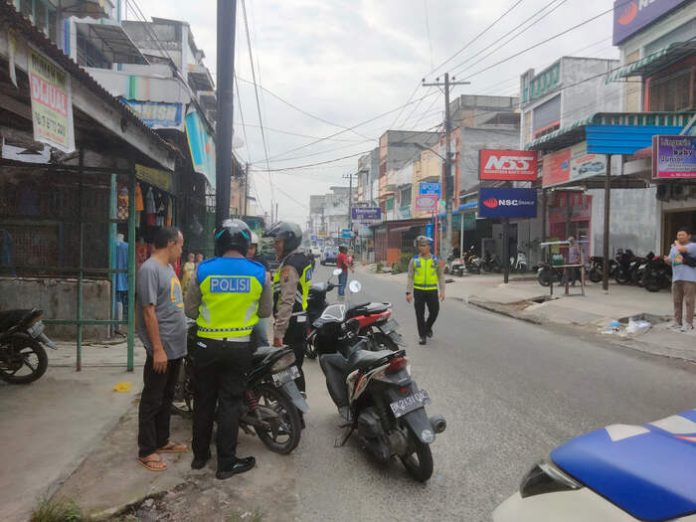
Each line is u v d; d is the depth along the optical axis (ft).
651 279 51.21
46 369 21.09
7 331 20.06
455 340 31.78
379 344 24.45
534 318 40.32
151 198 40.73
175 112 38.70
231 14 23.13
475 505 12.10
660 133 47.62
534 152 64.54
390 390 13.46
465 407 18.85
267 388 15.03
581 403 19.34
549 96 77.82
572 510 6.12
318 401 20.08
